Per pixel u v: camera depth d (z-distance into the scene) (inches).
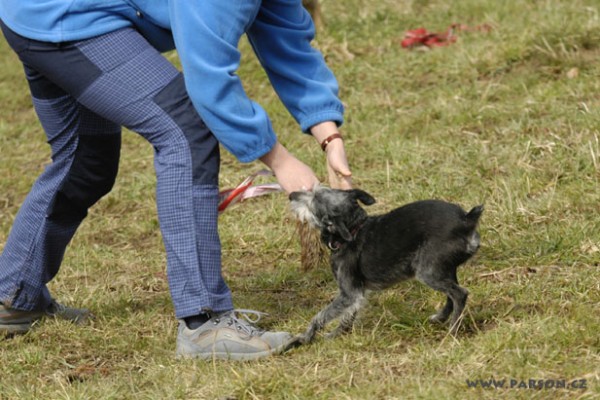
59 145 328.2
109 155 331.0
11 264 339.3
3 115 682.8
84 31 293.4
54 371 316.5
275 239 427.8
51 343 337.7
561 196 410.3
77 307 374.9
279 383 273.4
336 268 315.0
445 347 287.3
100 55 294.2
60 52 296.2
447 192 442.0
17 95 714.2
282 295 372.5
